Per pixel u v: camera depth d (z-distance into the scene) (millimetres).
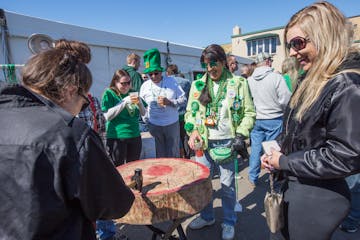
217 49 2068
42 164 713
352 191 2211
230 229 2318
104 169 855
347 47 977
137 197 1358
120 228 2621
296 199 1139
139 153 3061
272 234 1305
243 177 3785
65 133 754
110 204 910
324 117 983
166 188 1432
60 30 4418
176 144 3545
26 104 797
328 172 950
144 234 2508
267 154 1240
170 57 7336
